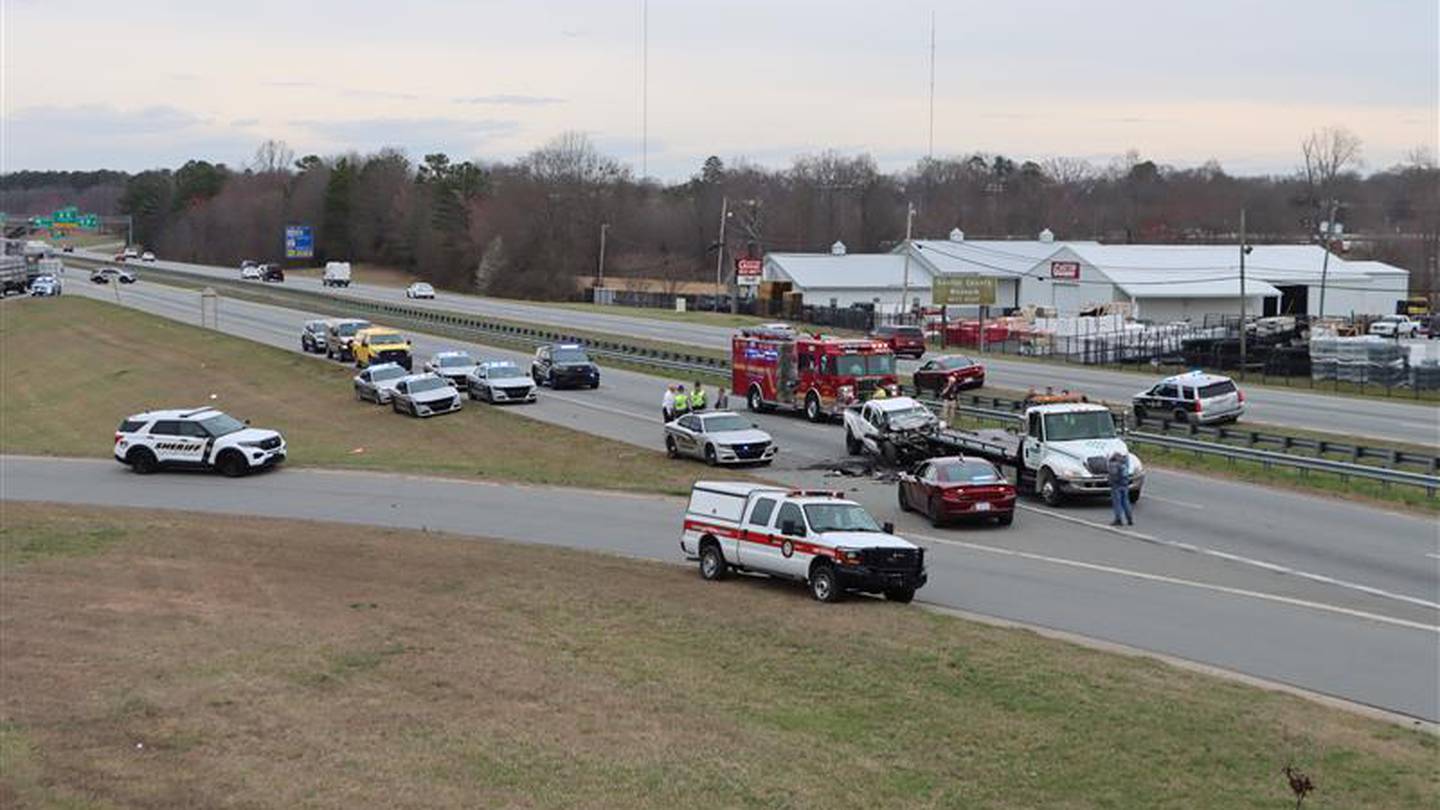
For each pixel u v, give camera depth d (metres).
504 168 197.62
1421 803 14.59
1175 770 15.69
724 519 27.28
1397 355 65.81
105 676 20.41
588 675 20.11
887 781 15.53
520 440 49.44
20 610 24.88
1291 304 114.56
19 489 41.91
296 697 19.19
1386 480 35.44
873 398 49.66
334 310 108.38
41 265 145.50
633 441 48.22
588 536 33.09
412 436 51.84
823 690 19.12
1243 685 19.33
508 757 16.44
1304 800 14.66
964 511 32.50
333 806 14.86
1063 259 114.06
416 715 18.23
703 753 16.53
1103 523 33.25
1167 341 82.44
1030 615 24.17
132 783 15.63
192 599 25.70
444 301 132.12
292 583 27.06
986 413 50.53
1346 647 21.72
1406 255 166.00
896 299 122.56
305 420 57.41
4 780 15.74
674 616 23.67
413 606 24.83
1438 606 24.59
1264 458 38.78
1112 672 19.77
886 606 24.64
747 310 122.50
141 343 88.81
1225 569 28.03
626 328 99.38
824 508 25.97
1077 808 14.67
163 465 44.75
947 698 18.62
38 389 75.31
